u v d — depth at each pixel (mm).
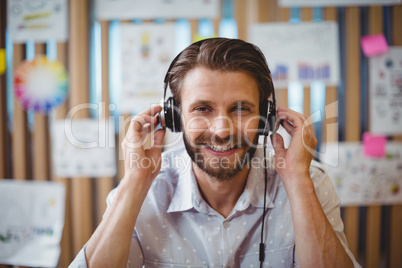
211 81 561
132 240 673
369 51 1174
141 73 1168
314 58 1165
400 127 1193
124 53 1166
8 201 1212
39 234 1212
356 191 1201
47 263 1199
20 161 1211
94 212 1239
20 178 1215
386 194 1203
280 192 701
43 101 1185
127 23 1170
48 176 1236
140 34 1161
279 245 670
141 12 1159
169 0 1157
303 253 578
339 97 1227
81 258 594
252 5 1179
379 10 1174
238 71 564
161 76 1168
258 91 605
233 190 668
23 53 1200
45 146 1216
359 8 1182
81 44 1175
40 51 1187
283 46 1165
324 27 1159
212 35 1183
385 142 1191
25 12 1175
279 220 682
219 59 558
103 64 1175
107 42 1180
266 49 1165
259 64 586
